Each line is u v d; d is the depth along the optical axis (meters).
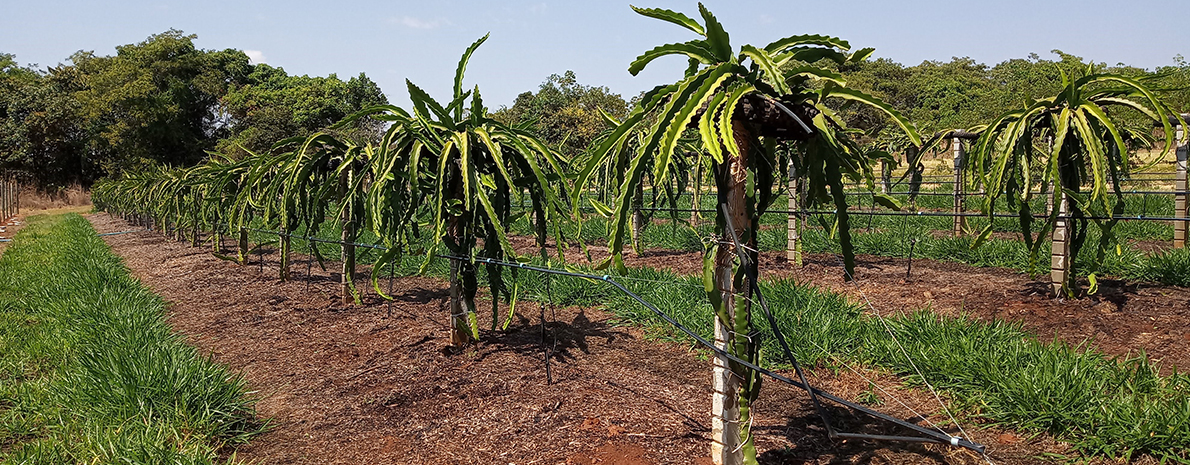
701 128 2.14
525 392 4.20
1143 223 10.04
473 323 4.84
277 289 8.05
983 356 4.15
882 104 2.26
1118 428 3.31
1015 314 5.79
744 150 2.45
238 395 4.26
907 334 4.92
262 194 6.93
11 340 5.86
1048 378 3.71
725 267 2.60
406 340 5.43
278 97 40.00
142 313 6.40
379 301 7.07
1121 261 6.76
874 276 7.71
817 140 2.56
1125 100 4.98
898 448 3.46
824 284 7.47
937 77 39.88
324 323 6.27
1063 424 3.51
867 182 2.76
